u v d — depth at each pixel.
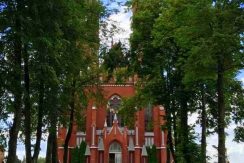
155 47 32.19
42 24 21.55
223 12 22.27
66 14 22.97
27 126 23.27
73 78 30.62
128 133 84.19
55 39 22.05
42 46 21.27
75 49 26.06
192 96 32.16
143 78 36.25
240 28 22.44
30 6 20.91
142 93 35.22
